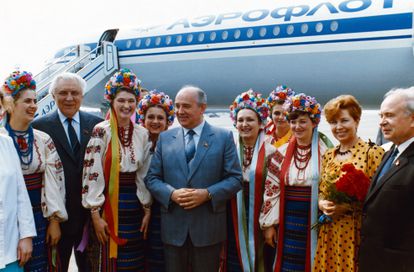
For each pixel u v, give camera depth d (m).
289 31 9.55
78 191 3.59
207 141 3.23
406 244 2.52
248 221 3.59
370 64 8.77
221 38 10.58
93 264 3.46
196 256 3.19
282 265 3.32
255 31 10.04
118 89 3.39
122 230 3.35
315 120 3.32
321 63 9.27
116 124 3.38
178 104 3.23
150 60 11.97
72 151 3.61
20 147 3.02
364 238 2.73
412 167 2.55
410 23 8.24
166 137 3.37
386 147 3.54
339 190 2.81
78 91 3.62
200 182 3.16
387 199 2.60
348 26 8.85
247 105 3.62
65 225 3.57
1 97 2.76
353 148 3.06
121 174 3.35
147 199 3.41
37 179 3.15
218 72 10.79
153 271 3.56
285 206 3.33
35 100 3.10
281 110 4.50
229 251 3.65
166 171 3.24
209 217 3.17
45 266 3.24
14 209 2.72
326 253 3.06
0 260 2.55
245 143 3.73
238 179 3.23
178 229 3.18
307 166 3.25
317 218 3.16
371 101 9.60
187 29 11.31
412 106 2.64
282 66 9.77
